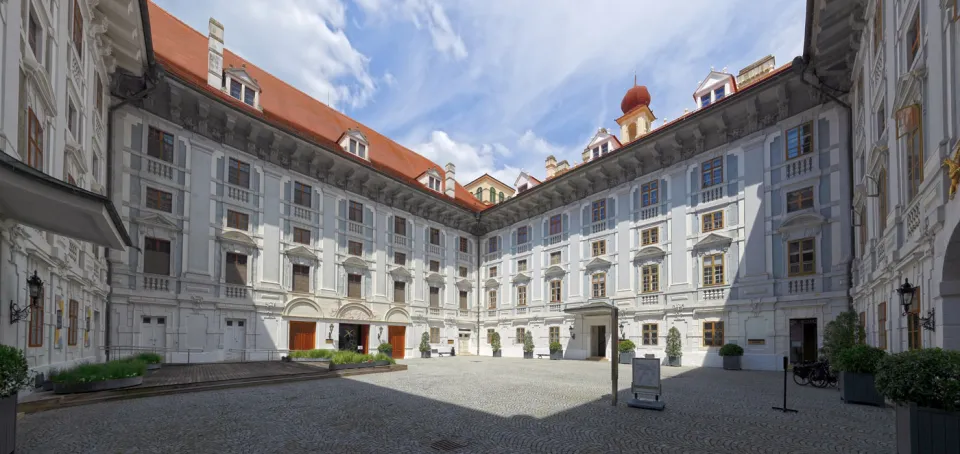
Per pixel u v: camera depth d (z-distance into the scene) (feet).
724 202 84.12
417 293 121.70
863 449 25.49
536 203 124.36
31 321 38.11
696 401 41.11
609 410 36.68
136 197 75.36
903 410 21.44
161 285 76.74
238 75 91.91
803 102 75.82
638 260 97.81
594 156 121.19
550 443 26.68
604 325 103.91
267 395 44.65
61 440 26.86
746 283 79.36
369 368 69.05
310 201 101.04
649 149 96.17
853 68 64.34
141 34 67.05
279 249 93.86
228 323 84.94
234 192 88.53
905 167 38.42
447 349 127.34
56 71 41.86
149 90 75.00
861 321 60.44
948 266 29.22
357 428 30.37
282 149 97.55
